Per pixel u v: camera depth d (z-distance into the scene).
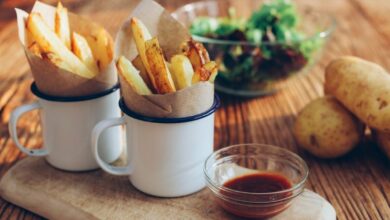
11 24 1.16
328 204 0.62
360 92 0.70
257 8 1.13
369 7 1.26
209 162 0.64
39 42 0.62
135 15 0.64
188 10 1.05
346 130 0.72
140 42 0.60
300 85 0.94
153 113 0.59
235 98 0.91
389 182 0.69
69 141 0.66
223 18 1.04
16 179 0.66
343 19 1.20
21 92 0.91
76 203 0.62
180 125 0.60
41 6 0.66
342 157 0.74
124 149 0.72
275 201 0.58
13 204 0.66
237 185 0.63
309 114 0.73
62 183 0.66
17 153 0.75
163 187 0.62
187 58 0.60
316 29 1.04
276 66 0.88
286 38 0.91
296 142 0.78
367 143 0.78
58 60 0.62
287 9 0.96
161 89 0.59
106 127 0.62
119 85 0.67
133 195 0.63
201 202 0.62
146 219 0.60
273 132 0.80
